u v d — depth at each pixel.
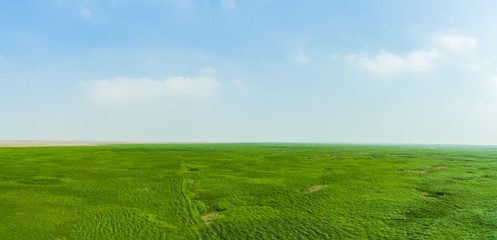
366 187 29.08
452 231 17.16
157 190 27.34
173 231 17.47
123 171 37.41
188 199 24.38
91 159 51.00
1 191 25.75
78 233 16.86
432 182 31.44
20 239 15.78
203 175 35.34
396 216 20.16
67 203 22.67
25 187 27.38
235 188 28.34
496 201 23.52
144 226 18.16
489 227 17.59
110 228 17.73
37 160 47.47
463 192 26.58
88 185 28.78
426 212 20.89
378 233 17.11
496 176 35.59
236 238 16.50
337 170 40.41
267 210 21.70
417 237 16.39
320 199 24.59
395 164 48.59
